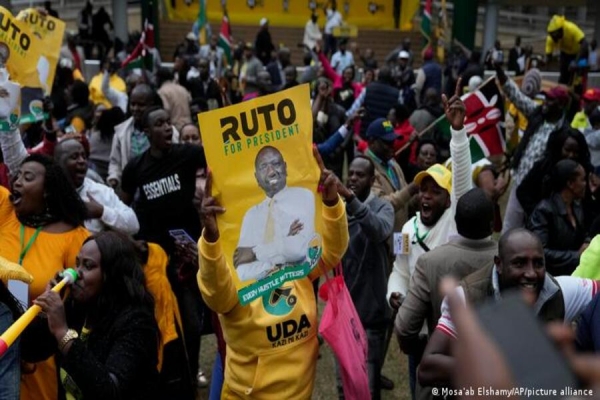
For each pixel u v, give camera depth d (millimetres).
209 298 2992
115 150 6145
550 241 4707
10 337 2639
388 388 5402
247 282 2951
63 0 29359
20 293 3375
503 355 851
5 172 5105
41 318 3150
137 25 28297
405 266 4207
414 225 4164
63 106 7867
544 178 5348
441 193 4062
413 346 3516
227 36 15602
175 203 4754
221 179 2863
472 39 21859
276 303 3168
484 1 23812
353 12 27750
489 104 5820
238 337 3137
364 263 4316
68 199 3682
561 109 6887
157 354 3189
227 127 2850
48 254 3576
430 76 13336
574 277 3066
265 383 3121
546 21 34188
